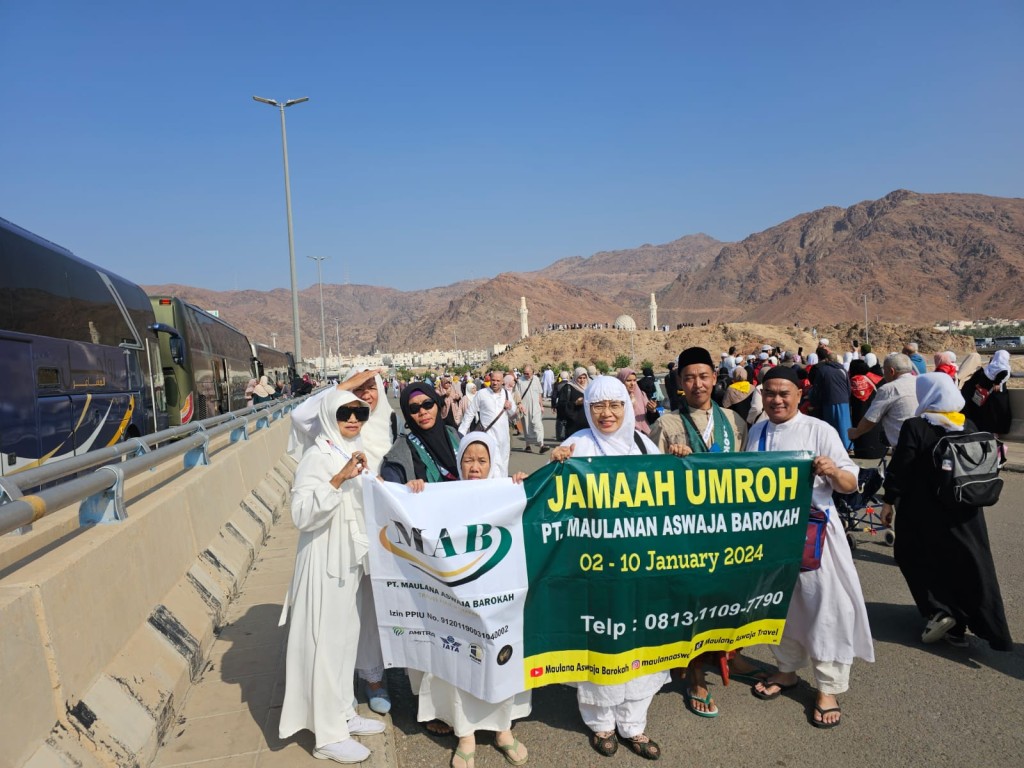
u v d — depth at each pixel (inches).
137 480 251.0
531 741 152.9
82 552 137.4
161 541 189.2
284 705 143.9
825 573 156.2
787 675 170.9
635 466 146.6
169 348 605.0
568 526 145.1
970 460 180.5
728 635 156.6
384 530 144.0
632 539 145.9
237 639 202.1
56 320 356.5
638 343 6033.5
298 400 836.0
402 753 149.7
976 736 148.5
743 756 144.1
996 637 181.0
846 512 288.8
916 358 544.4
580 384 469.4
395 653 147.3
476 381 1064.8
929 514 189.9
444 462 162.7
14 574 121.6
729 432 177.2
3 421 295.4
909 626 209.9
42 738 109.4
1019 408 478.0
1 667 101.7
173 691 155.3
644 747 144.8
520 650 143.0
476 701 144.3
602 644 145.5
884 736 149.9
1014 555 265.1
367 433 162.7
